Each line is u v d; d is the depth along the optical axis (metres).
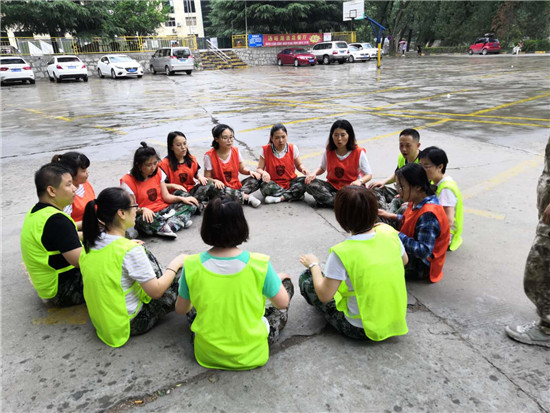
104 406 1.85
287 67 30.30
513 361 2.05
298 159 4.52
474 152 6.11
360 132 7.85
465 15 38.16
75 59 22.48
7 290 2.87
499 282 2.77
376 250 2.02
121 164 6.18
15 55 24.89
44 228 2.34
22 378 2.03
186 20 53.94
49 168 2.35
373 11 40.78
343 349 2.17
